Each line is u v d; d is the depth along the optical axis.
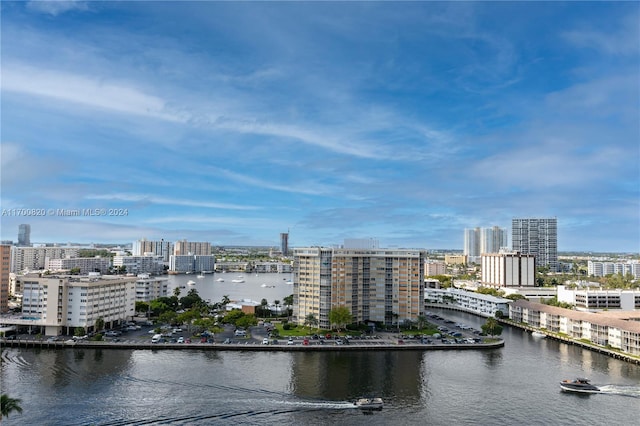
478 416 178.12
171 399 189.12
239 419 171.62
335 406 185.25
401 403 189.88
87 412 174.88
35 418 168.88
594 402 193.25
